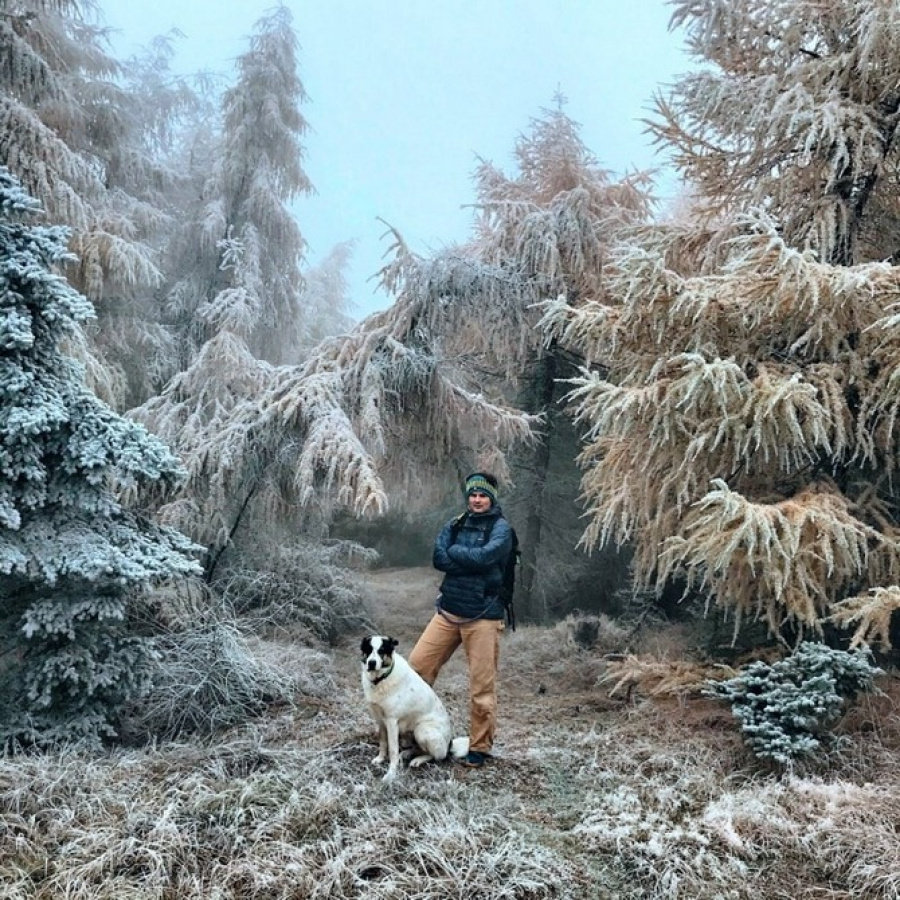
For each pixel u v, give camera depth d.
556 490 8.59
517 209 7.93
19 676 3.71
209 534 6.62
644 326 4.56
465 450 8.00
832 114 4.46
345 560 9.42
